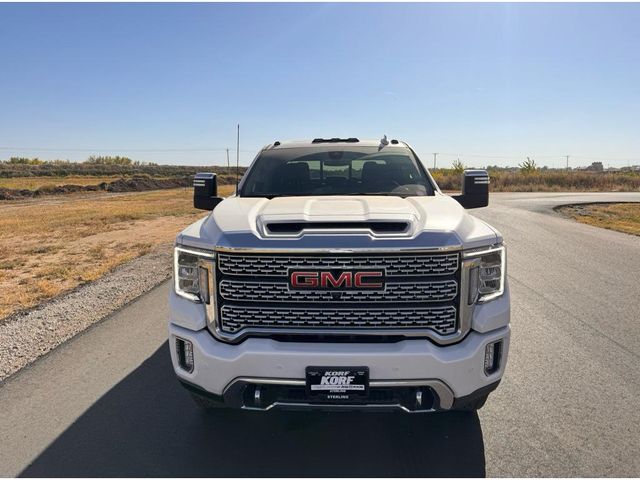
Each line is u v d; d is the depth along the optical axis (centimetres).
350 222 265
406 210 286
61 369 399
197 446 293
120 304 585
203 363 265
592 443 292
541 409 333
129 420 321
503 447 288
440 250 250
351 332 253
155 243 1077
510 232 1209
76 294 632
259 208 308
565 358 421
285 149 454
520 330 493
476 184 384
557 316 539
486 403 341
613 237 1139
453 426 312
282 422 320
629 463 272
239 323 260
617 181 3919
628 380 378
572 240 1084
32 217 1716
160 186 4112
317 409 262
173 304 283
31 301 606
